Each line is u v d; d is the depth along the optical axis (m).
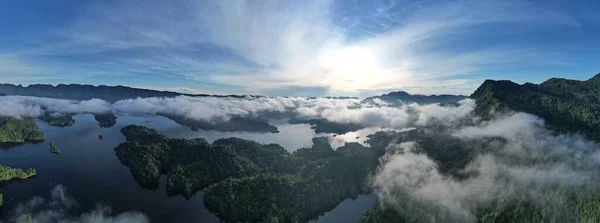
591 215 163.38
